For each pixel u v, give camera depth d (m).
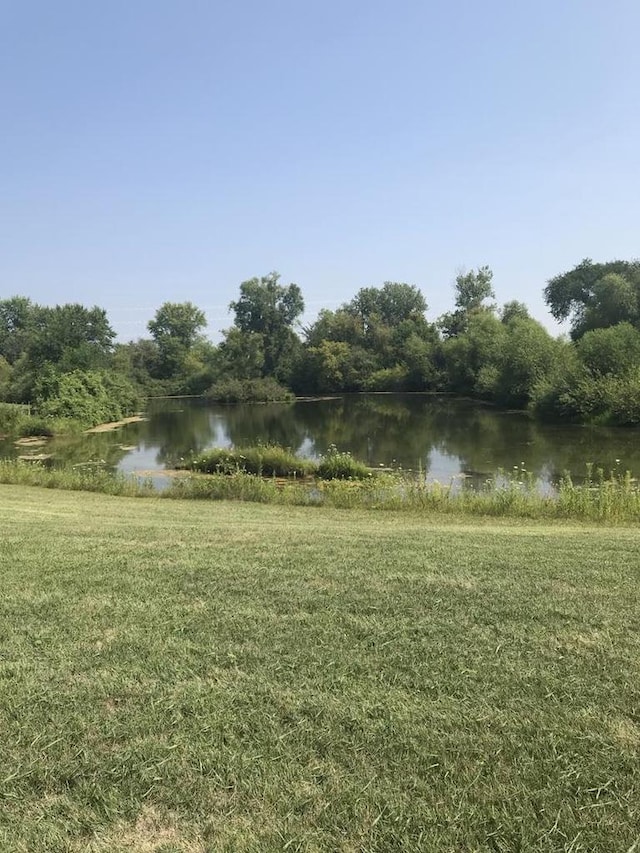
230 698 2.92
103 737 2.63
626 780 2.35
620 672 3.15
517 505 11.04
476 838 2.08
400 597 4.26
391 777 2.38
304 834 2.10
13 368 61.50
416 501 11.68
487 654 3.37
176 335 86.75
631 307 48.34
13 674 3.14
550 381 37.22
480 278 79.94
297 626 3.76
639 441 25.03
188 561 5.21
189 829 2.13
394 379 69.56
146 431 34.81
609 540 6.55
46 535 6.52
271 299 76.31
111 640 3.55
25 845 2.06
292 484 16.33
